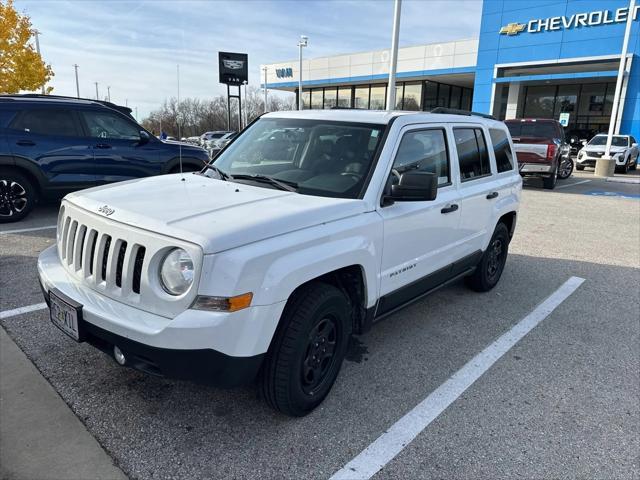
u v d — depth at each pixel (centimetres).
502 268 552
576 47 2552
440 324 442
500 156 512
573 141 2725
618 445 281
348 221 294
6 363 330
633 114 2461
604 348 408
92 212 278
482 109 2962
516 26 2736
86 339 259
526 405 318
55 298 272
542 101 3033
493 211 481
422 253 374
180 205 276
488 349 396
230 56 3662
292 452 260
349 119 368
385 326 434
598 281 589
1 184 725
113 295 257
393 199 324
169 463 247
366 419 293
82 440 260
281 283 246
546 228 899
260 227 248
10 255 568
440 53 3136
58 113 757
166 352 227
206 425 278
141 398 300
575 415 309
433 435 281
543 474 254
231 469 245
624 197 1377
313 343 282
